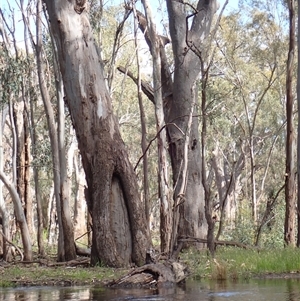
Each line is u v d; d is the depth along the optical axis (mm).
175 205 16109
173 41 19984
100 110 14570
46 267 15445
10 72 19953
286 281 11211
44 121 29312
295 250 14883
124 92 35031
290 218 19469
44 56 23688
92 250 14758
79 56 14547
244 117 36781
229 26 32406
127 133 39562
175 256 14742
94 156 14523
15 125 24469
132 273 11258
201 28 20156
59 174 17766
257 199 37781
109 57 29922
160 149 18109
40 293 10148
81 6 14711
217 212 36906
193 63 19734
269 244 20391
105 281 11914
